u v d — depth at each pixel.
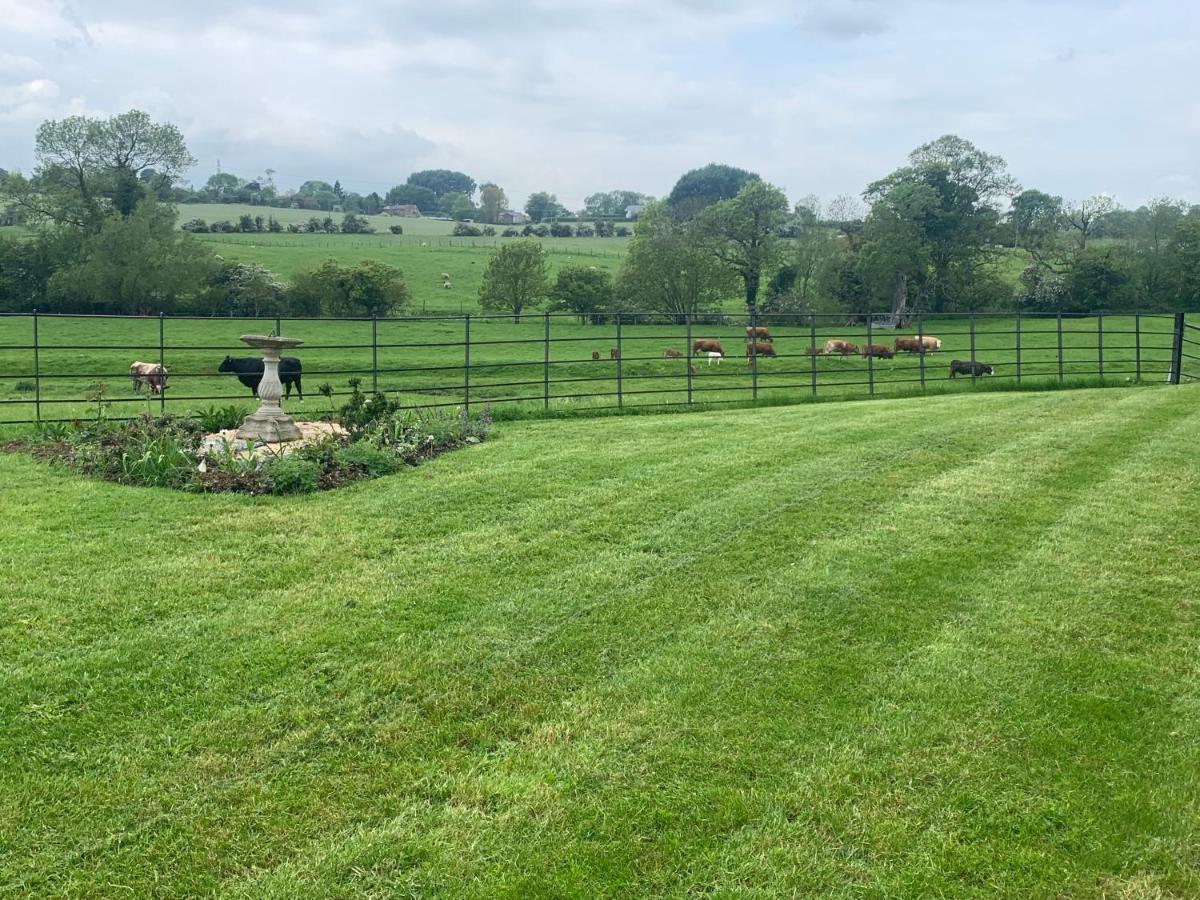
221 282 55.44
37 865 3.73
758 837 3.93
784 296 60.25
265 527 8.09
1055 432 12.62
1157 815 4.09
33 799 4.13
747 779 4.34
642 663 5.53
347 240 96.88
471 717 4.91
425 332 46.53
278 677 5.27
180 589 6.54
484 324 52.00
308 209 152.62
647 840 3.91
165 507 8.66
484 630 5.95
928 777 4.37
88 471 10.20
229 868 3.75
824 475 10.06
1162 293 61.72
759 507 8.73
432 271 76.00
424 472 10.38
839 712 4.95
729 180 116.12
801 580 6.83
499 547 7.60
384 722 4.83
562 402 20.75
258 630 5.88
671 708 4.99
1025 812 4.11
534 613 6.23
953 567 7.11
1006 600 6.48
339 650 5.62
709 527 8.11
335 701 5.02
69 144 55.66
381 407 12.45
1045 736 4.71
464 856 3.80
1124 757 4.54
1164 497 9.08
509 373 30.59
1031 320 54.38
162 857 3.80
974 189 59.50
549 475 10.16
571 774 4.37
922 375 21.94
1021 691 5.18
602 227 123.56
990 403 16.44
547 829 3.98
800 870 3.73
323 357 34.03
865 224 60.19
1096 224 68.25
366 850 3.82
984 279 61.53
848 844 3.90
